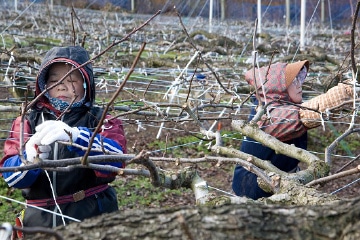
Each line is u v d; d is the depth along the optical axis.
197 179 3.15
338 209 1.74
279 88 4.27
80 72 3.14
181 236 1.73
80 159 2.47
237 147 8.44
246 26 23.11
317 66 9.06
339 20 29.03
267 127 4.15
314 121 4.02
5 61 8.17
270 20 30.78
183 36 13.46
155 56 10.23
